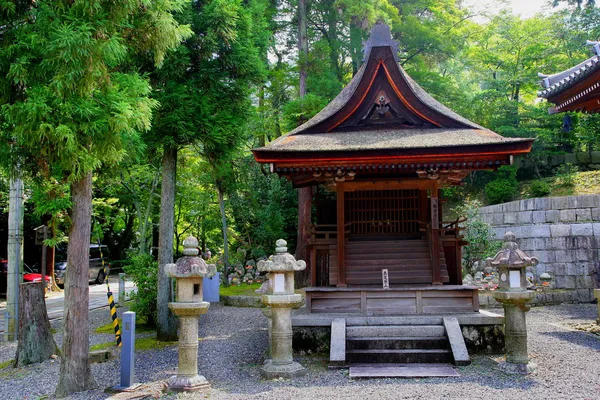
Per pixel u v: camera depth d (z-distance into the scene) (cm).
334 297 998
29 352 955
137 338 1175
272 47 2241
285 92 2298
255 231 2267
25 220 2500
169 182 1156
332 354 825
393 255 1121
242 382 758
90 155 661
